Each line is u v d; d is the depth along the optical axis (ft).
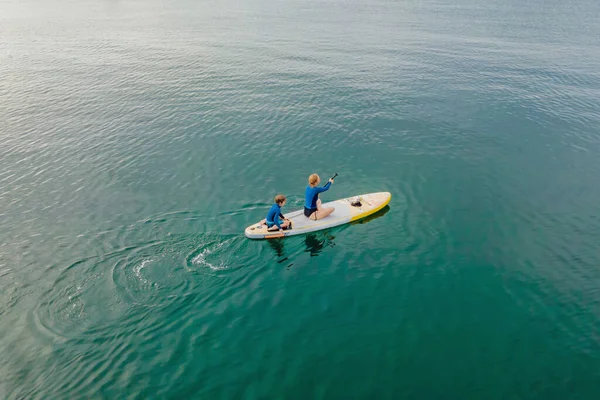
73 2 262.67
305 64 109.50
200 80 97.81
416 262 40.65
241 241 43.04
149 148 65.36
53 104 84.43
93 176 57.47
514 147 64.69
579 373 29.43
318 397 27.78
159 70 106.63
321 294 36.70
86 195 52.85
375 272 39.40
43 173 58.39
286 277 38.47
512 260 40.83
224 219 47.06
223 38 144.66
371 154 62.69
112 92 90.84
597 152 62.90
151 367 29.53
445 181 55.36
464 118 75.25
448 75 99.30
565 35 144.15
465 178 56.08
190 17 193.06
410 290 37.19
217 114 77.92
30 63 115.24
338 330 33.14
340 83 94.02
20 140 68.64
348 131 70.28
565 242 43.50
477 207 49.67
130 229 45.27
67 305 34.55
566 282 37.99
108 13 210.79
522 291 36.99
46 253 41.68
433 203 50.52
